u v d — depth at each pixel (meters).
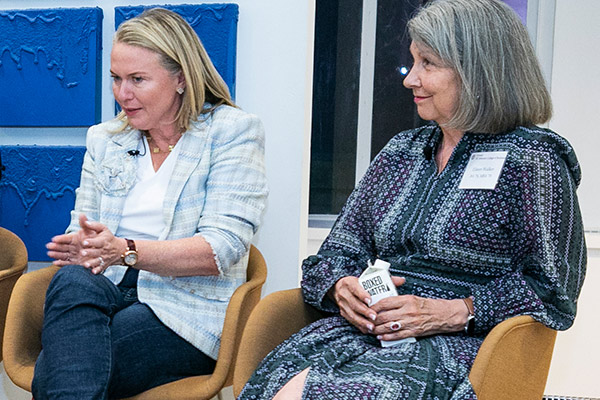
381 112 3.38
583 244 1.65
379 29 3.35
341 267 1.86
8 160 2.76
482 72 1.67
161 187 2.05
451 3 1.72
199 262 1.90
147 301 1.92
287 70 2.61
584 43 3.14
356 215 1.94
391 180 1.88
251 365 1.75
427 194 1.78
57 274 1.75
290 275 2.62
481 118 1.69
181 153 2.05
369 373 1.46
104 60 2.74
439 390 1.44
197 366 1.92
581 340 3.16
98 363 1.65
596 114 3.15
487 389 1.47
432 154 1.83
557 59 3.17
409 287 1.73
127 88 1.97
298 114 2.61
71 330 1.67
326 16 3.36
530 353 1.59
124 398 1.81
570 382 3.18
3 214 2.78
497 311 1.60
